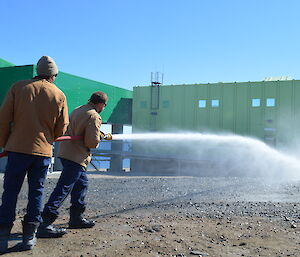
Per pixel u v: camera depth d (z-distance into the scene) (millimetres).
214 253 2875
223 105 20547
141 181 10867
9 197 2777
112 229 3676
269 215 4695
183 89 21641
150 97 22469
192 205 5594
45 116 2861
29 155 2807
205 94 21062
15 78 18141
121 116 24344
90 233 3467
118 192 7543
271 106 19516
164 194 7230
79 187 3715
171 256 2766
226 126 20375
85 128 3479
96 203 5797
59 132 3018
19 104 2787
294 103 19031
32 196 2889
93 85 21625
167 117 21938
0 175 14508
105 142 22609
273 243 3215
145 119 22547
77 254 2744
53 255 2705
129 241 3168
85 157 3568
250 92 20031
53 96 2900
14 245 2887
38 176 2900
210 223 4125
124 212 4914
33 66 17703
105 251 2842
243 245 3148
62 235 3309
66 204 5609
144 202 5945
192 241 3229
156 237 3340
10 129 2859
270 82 19625
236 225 4020
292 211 4992
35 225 2873
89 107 3596
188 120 21344
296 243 3219
